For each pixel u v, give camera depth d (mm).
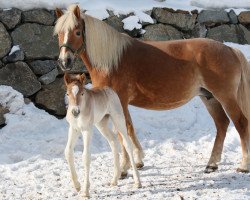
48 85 10227
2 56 9922
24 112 9719
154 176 7312
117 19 10898
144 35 11078
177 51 7438
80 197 6281
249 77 7691
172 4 11648
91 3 10906
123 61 7211
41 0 10305
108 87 6723
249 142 7457
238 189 6500
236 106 7422
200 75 7438
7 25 10000
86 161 6180
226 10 12062
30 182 7242
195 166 7891
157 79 7316
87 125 6133
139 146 7719
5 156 8422
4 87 9758
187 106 10805
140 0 11469
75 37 6949
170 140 9422
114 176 6809
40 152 8727
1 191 6812
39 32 10227
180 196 6141
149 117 10320
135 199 6133
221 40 11938
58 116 10312
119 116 6652
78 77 6055
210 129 10141
